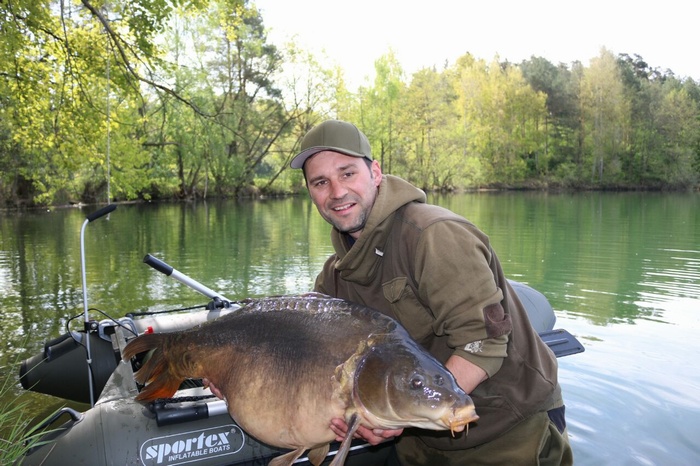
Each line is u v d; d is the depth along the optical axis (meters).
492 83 50.38
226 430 2.64
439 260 2.10
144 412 2.65
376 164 2.44
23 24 8.71
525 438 2.37
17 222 17.72
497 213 21.30
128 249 11.80
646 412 3.88
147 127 23.72
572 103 51.41
